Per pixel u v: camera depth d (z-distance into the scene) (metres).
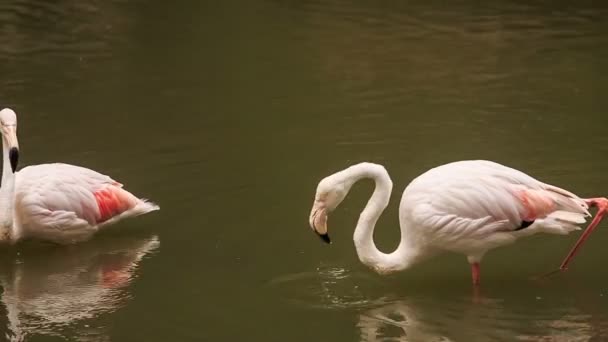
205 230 9.73
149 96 13.73
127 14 18.19
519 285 8.62
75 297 8.47
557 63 15.12
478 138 12.04
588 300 8.27
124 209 9.82
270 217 10.00
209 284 8.63
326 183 8.12
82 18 17.81
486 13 18.25
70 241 9.69
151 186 10.68
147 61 15.38
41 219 9.34
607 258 9.09
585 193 10.25
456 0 19.30
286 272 8.86
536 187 8.36
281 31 17.05
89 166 11.16
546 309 8.12
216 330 7.78
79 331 7.80
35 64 15.01
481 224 8.21
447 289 8.59
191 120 12.85
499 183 8.31
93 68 14.91
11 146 9.14
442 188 8.34
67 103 13.34
